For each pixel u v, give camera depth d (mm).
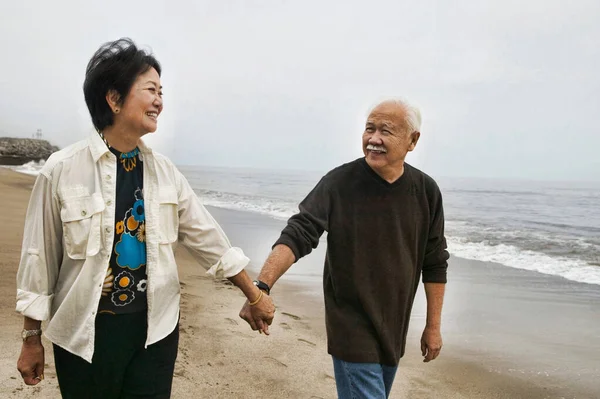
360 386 2258
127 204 1854
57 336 1812
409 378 3900
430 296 2605
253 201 23844
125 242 1847
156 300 1898
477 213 21500
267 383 3500
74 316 1795
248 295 2125
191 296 5527
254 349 4098
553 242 12180
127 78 1784
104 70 1774
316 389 3484
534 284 7484
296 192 33875
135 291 1874
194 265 7238
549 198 33406
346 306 2318
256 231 12219
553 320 5594
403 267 2336
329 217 2312
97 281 1780
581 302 6426
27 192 18375
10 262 5840
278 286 6727
